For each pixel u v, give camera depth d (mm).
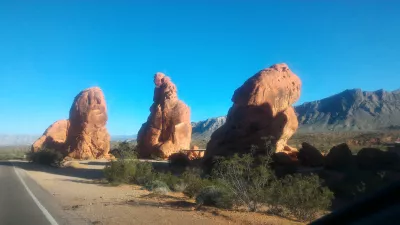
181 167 37906
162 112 65250
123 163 26766
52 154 49781
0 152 100188
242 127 32031
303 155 29641
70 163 47312
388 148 36781
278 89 32719
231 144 31844
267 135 31016
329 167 25375
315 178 13648
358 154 25531
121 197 17641
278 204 12867
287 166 26406
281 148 32625
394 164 24203
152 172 26734
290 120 32438
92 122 64562
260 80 32719
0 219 11500
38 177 30719
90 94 66125
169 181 22938
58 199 16812
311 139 82188
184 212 12734
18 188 21500
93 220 11266
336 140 75125
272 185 13430
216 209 13438
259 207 13758
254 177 14273
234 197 13805
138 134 68750
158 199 16719
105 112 66688
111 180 25844
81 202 15773
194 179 19453
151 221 10984
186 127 65000
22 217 11844
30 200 16266
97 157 64188
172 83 68625
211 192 14336
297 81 34875
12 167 44625
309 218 12078
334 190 18469
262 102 32031
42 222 10984
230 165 15438
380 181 17938
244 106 32750
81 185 24422
